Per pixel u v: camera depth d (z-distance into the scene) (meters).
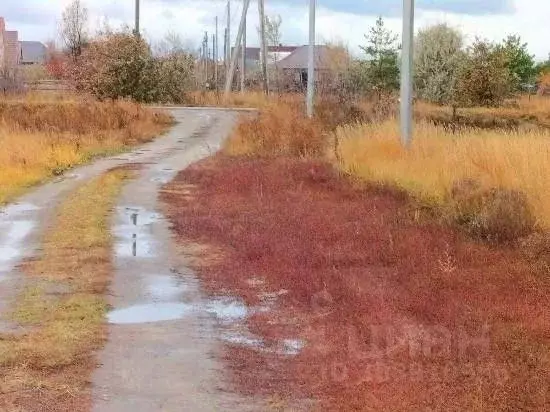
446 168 13.91
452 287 8.50
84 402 5.73
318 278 9.07
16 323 7.57
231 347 7.04
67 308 8.09
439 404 5.66
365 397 5.82
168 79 43.81
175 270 9.84
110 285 9.09
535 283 8.55
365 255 10.06
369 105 29.64
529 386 5.92
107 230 12.23
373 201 14.08
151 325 7.65
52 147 22.02
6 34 83.88
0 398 5.77
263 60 57.28
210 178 17.80
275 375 6.36
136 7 46.25
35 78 51.47
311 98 27.64
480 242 10.57
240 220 12.80
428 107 33.75
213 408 5.69
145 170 19.88
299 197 15.00
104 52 42.97
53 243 11.28
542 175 11.63
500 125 30.69
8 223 12.88
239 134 24.16
